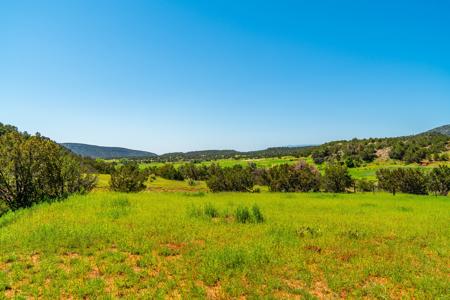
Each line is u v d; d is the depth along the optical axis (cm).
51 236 1048
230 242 1068
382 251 1037
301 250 1015
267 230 1248
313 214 1764
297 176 5741
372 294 736
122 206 1723
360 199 2955
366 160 15262
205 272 812
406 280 810
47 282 749
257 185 8012
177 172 11412
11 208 1783
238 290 724
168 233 1150
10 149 1831
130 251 958
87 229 1140
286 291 738
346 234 1253
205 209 1580
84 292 694
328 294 737
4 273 767
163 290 713
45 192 1998
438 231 1350
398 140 17338
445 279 815
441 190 5347
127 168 3962
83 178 2378
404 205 2411
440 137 16450
